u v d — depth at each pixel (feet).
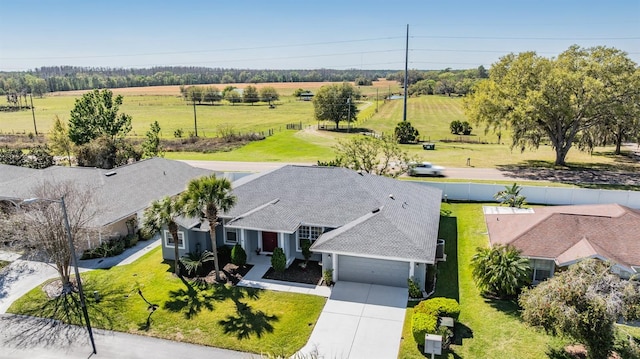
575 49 153.48
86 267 82.79
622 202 109.91
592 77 144.56
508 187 108.47
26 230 73.97
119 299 70.59
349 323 62.49
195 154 199.93
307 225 79.92
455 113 356.38
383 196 87.51
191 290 72.49
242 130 277.03
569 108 145.79
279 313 65.26
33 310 68.28
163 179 115.14
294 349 57.16
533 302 50.34
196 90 496.64
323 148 205.77
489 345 56.59
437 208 93.30
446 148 204.74
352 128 278.46
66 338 61.00
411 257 67.67
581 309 47.03
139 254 88.58
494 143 223.10
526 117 149.69
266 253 84.74
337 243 71.92
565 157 178.70
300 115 369.09
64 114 370.32
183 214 74.84
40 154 162.30
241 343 58.75
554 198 114.11
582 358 53.26
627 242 69.51
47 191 83.97
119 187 102.22
